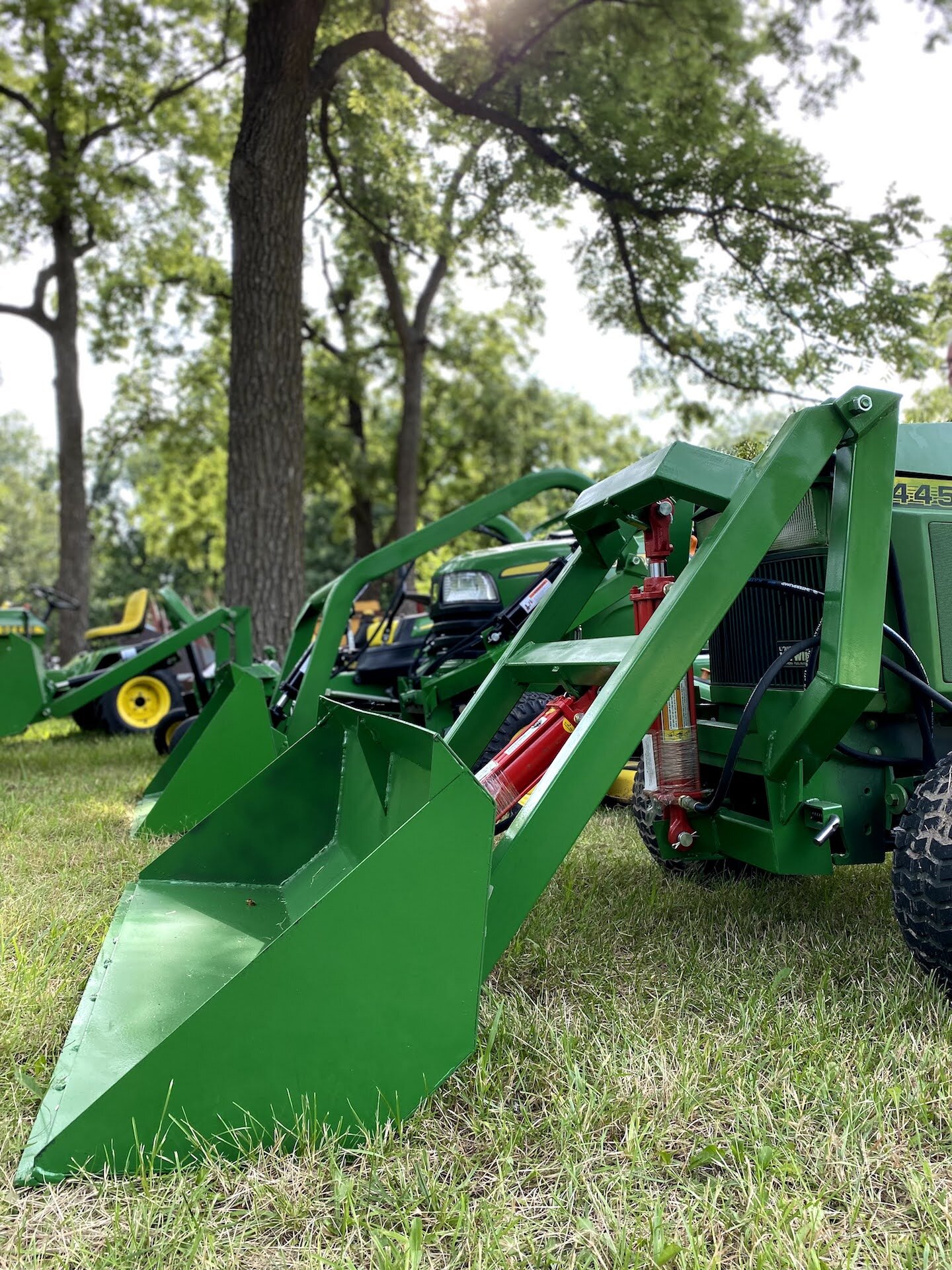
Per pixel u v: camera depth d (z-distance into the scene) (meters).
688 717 2.82
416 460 20.58
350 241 19.34
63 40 15.96
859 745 2.70
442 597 5.57
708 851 2.87
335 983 1.82
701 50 12.11
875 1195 1.65
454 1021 1.88
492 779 2.68
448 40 12.38
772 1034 2.22
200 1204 1.62
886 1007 2.35
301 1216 1.60
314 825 2.94
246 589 8.89
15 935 2.81
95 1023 2.03
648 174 12.36
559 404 26.11
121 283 19.72
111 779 6.45
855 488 2.45
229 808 2.92
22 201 17.36
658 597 2.69
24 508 57.81
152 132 17.50
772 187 12.17
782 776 2.59
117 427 22.59
